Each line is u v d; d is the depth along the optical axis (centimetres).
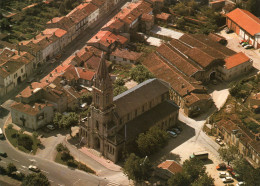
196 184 19550
